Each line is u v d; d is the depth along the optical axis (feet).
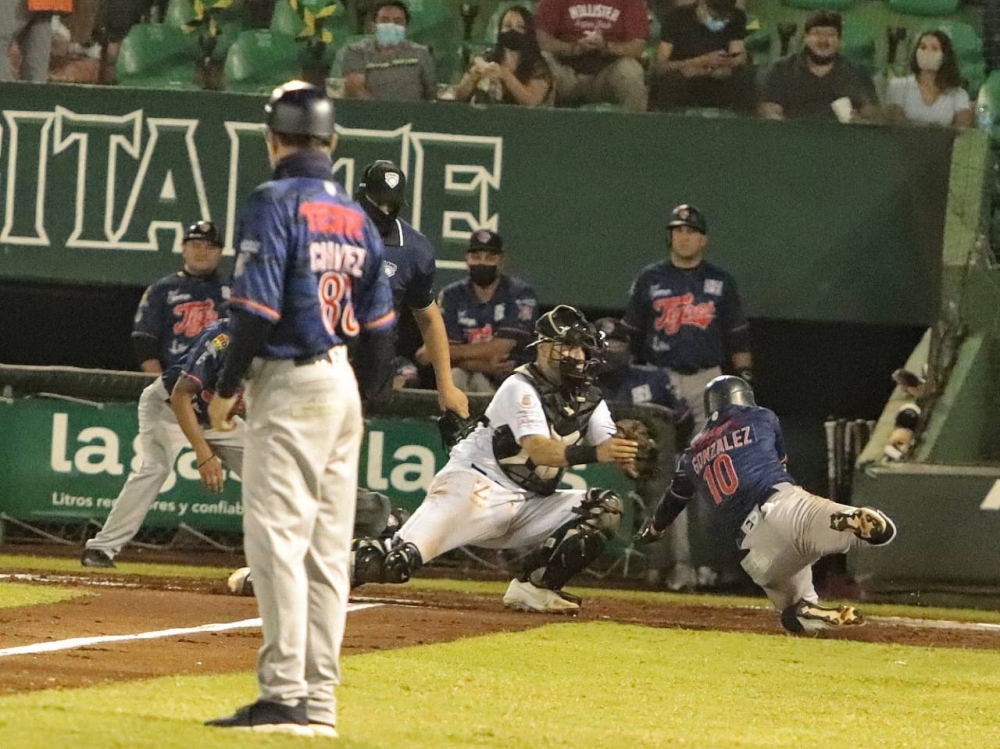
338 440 38.81
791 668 64.03
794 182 124.26
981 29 132.16
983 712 53.78
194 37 135.44
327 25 134.82
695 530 110.83
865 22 133.80
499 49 130.93
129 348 137.80
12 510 114.73
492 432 78.38
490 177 125.49
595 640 69.77
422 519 77.46
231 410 38.17
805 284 124.26
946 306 121.60
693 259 118.83
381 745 37.14
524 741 40.65
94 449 114.42
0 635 59.16
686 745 42.06
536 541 80.84
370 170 74.08
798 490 77.25
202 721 39.11
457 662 59.21
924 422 117.08
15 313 136.67
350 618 73.15
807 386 135.33
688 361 118.01
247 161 125.70
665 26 132.05
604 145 125.29
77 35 135.03
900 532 106.93
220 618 69.92
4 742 33.37
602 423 78.07
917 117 130.52
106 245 125.80
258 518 37.24
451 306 119.44
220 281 117.29
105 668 50.96
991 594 106.01
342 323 38.83
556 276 125.39
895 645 75.87
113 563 100.94
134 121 125.80
